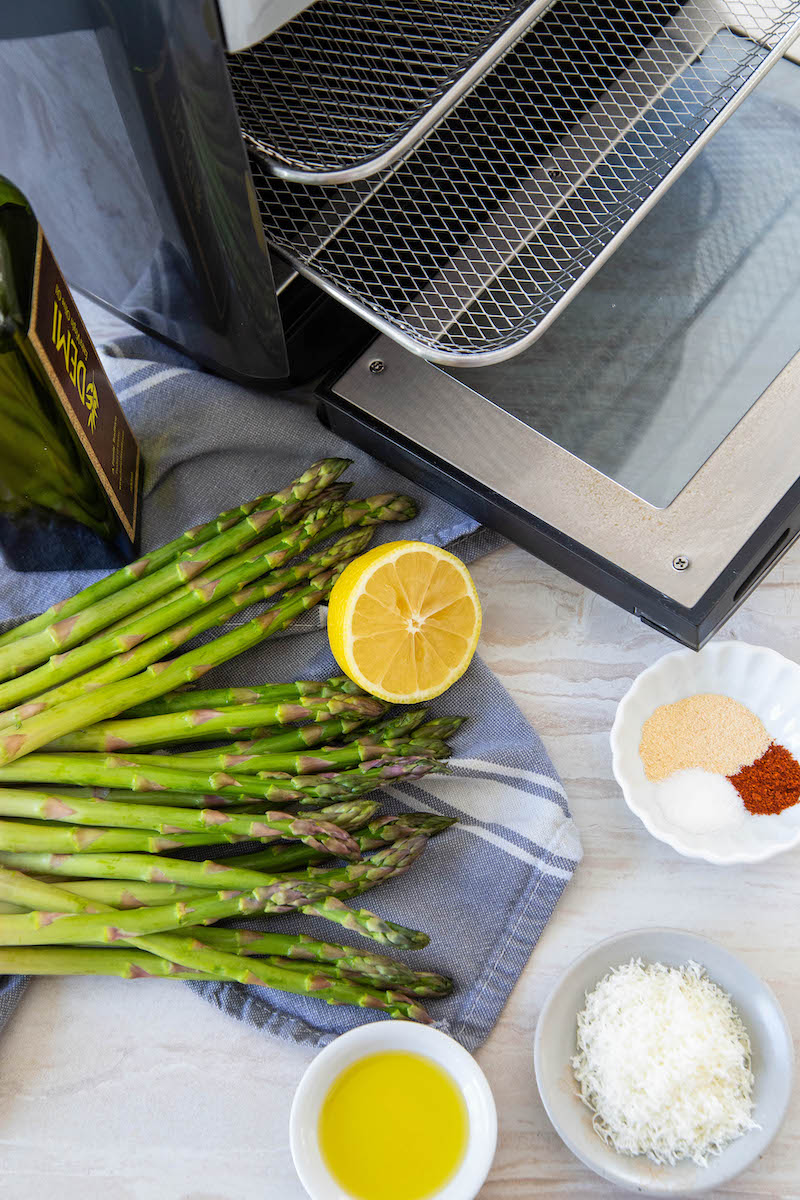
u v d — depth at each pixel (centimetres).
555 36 100
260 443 110
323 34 92
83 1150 95
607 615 110
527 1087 96
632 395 100
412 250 98
